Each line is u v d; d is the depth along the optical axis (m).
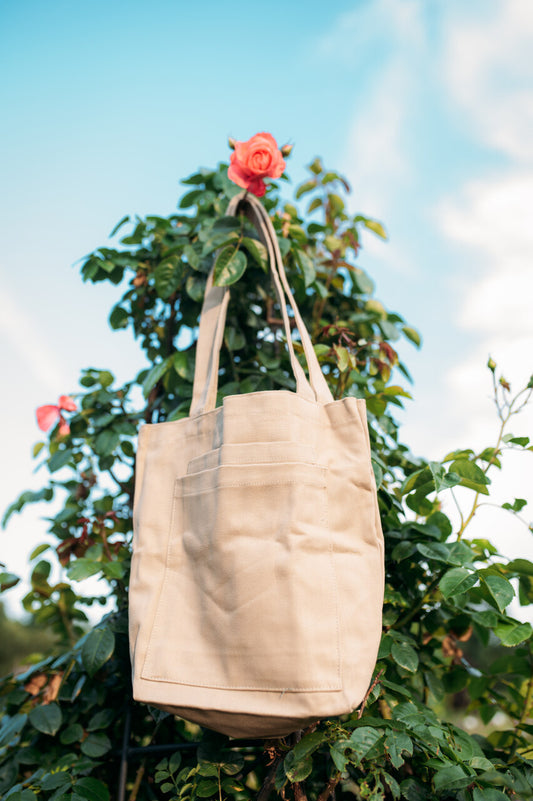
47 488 1.43
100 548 1.25
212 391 1.00
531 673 1.16
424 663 1.11
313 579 0.73
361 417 0.87
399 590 1.10
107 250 1.40
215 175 1.49
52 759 1.08
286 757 0.75
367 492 0.82
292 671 0.68
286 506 0.78
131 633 0.84
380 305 1.48
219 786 0.81
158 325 1.48
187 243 1.34
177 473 0.95
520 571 1.04
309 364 0.96
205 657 0.75
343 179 1.60
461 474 1.01
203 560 0.81
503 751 1.13
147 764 1.09
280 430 0.83
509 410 1.07
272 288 1.38
